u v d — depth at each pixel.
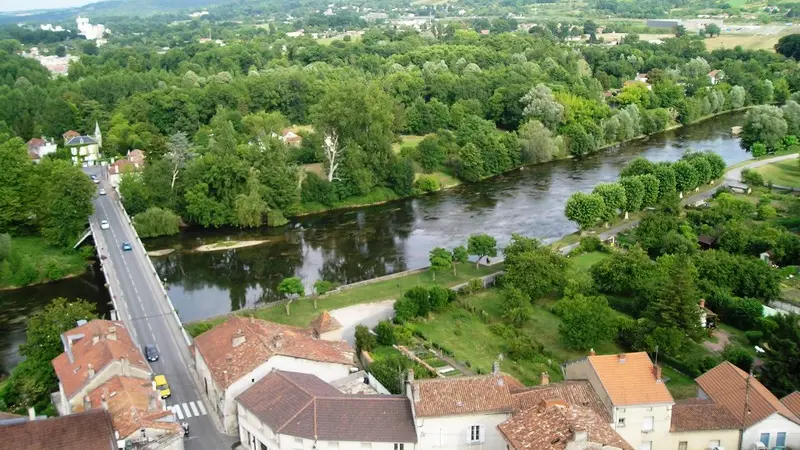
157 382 121.19
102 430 93.94
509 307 153.88
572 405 89.88
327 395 101.88
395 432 96.06
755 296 157.12
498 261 191.38
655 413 98.88
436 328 151.12
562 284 162.00
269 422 98.88
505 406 97.75
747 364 126.88
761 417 99.56
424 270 186.75
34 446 90.56
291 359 114.38
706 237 191.25
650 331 136.75
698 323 136.00
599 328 137.62
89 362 113.75
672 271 140.50
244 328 123.62
